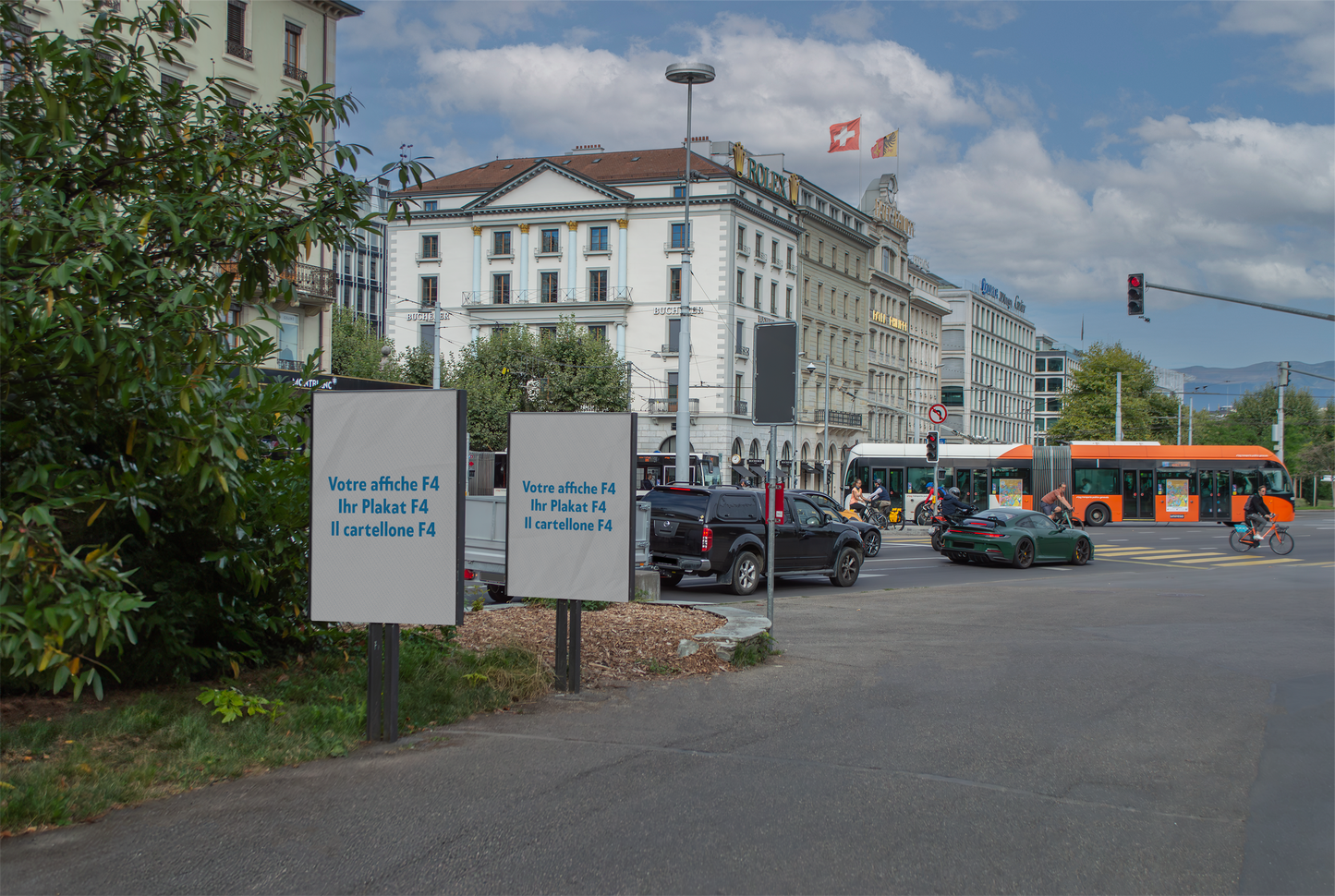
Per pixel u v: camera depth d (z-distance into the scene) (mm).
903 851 4957
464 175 72625
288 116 7301
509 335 56219
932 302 99438
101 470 6715
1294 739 7551
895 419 90688
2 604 5332
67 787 5277
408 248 69562
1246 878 4758
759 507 17875
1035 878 4660
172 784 5566
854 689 8992
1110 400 85062
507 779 5965
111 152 7121
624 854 4789
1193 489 42375
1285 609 16156
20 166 6707
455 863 4633
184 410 6117
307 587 7535
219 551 7086
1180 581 21141
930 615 14852
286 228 6969
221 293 6941
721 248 64250
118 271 6012
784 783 6043
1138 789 6172
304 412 7613
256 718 6648
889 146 90625
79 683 5391
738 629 10438
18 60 6918
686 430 28391
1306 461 84375
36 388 6410
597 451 8312
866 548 27047
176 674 7137
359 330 59906
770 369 11539
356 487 6766
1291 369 52938
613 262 65812
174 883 4320
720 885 4461
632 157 70625
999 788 6082
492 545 14109
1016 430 135625
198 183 6934
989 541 24000
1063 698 8828
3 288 5621
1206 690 9367
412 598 6668
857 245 82938
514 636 9984
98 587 5543
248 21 32031
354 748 6504
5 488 6090
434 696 7562
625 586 8234
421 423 6699
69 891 4215
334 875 4461
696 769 6293
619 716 7660
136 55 7168
